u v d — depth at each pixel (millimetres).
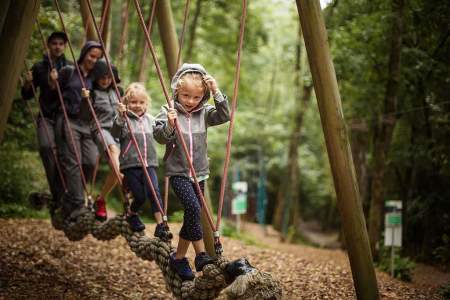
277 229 19406
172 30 6207
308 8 4223
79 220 5805
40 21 9594
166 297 5973
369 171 13023
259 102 24781
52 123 6336
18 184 10656
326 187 22078
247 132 21875
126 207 5059
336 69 10195
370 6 9703
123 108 4426
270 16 19406
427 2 8859
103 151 5699
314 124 22594
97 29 4520
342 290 6457
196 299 3664
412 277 8469
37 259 7055
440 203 10586
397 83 9258
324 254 11344
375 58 10141
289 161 17938
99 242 8508
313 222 26562
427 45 9688
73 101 6078
